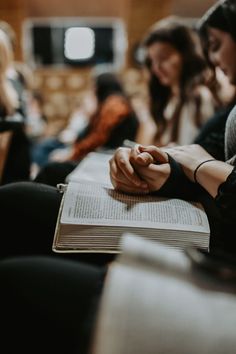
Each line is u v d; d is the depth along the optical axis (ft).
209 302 1.19
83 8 19.16
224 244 2.15
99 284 1.43
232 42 3.55
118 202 2.22
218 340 1.12
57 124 19.53
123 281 1.23
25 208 2.10
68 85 19.58
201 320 1.15
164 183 2.33
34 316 1.40
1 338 1.41
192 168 2.39
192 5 18.15
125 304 1.18
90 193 2.29
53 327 1.39
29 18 19.17
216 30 3.65
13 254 2.07
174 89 6.17
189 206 2.26
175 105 6.13
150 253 1.30
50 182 3.29
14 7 17.80
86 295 1.43
